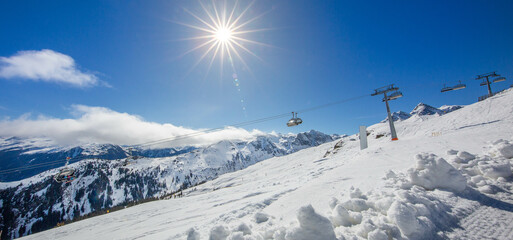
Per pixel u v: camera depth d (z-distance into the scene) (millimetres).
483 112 29047
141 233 11391
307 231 3561
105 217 28938
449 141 14625
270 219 5770
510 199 4680
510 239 3369
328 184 8664
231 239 4277
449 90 29594
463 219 4070
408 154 13172
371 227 3711
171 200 33938
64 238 21406
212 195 29891
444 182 5465
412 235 3531
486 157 6797
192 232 5371
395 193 4965
